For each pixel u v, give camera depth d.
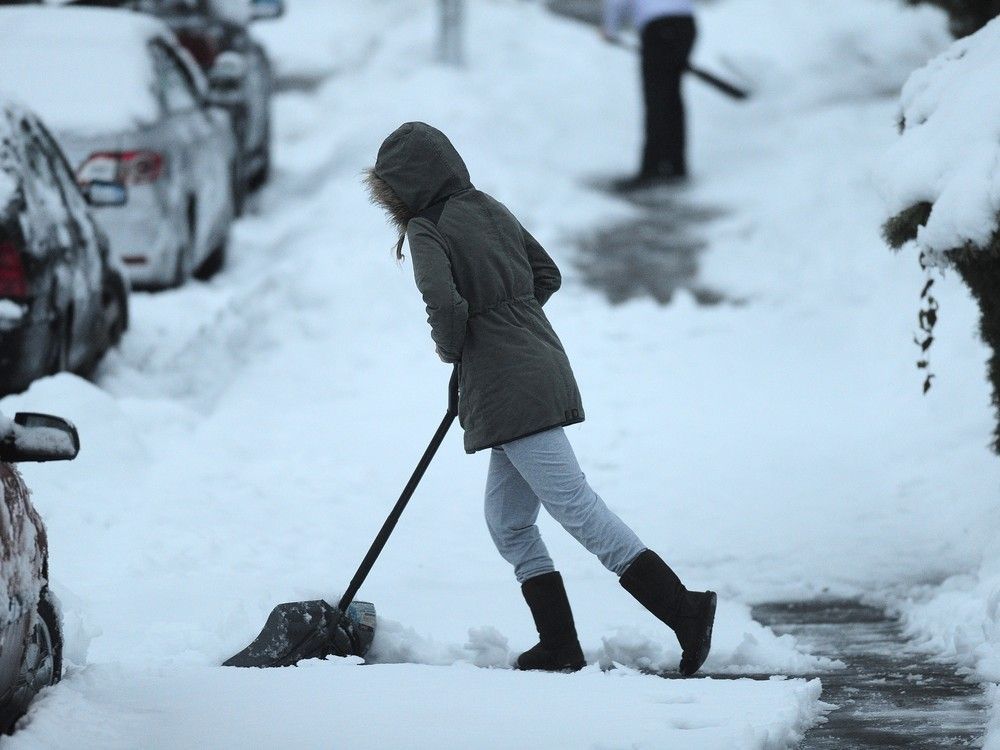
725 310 47.00
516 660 19.64
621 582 18.84
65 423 15.20
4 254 30.69
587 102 81.88
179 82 47.91
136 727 15.33
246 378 40.06
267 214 60.09
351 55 92.62
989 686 17.78
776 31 95.62
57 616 16.67
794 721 15.95
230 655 19.73
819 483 30.22
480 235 18.86
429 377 40.62
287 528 27.89
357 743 14.87
